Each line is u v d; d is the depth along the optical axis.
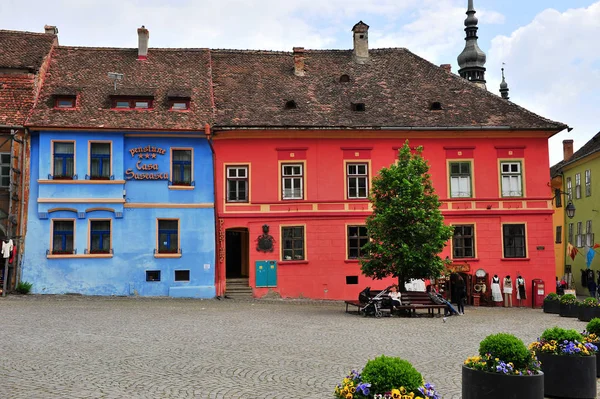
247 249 31.72
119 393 9.31
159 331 16.23
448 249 30.77
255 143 30.23
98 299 26.33
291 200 30.22
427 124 30.78
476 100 32.94
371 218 24.55
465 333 17.12
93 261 28.27
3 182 27.83
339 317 21.36
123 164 28.80
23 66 28.88
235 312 22.23
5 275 26.27
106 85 30.91
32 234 27.81
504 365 8.48
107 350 13.02
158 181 29.22
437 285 30.52
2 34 32.06
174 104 30.28
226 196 29.98
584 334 12.38
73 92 29.28
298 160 30.41
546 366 10.35
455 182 31.28
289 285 29.86
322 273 30.05
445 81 34.44
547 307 26.09
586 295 44.31
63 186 28.12
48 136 28.11
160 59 33.91
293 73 34.44
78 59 32.66
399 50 37.00
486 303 30.59
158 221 29.14
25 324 16.89
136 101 30.02
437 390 9.98
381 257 23.92
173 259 29.05
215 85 32.78
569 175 48.91
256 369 11.32
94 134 28.59
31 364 11.37
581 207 46.09
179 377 10.51
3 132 27.88
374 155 30.80
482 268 30.84
